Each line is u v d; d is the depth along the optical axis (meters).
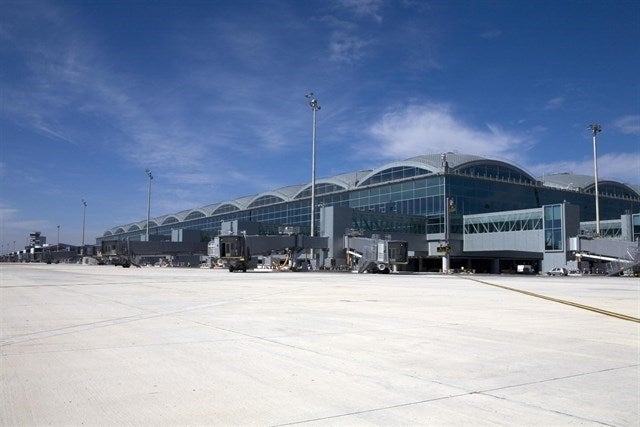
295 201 116.94
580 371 9.22
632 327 14.76
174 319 16.45
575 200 106.06
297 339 12.53
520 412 6.90
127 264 98.75
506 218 83.38
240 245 70.44
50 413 6.91
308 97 83.06
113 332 13.70
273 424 6.48
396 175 96.56
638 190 124.25
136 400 7.49
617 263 66.44
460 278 53.81
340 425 6.43
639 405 7.20
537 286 37.12
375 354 10.71
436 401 7.41
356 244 77.50
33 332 13.73
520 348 11.41
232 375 8.94
